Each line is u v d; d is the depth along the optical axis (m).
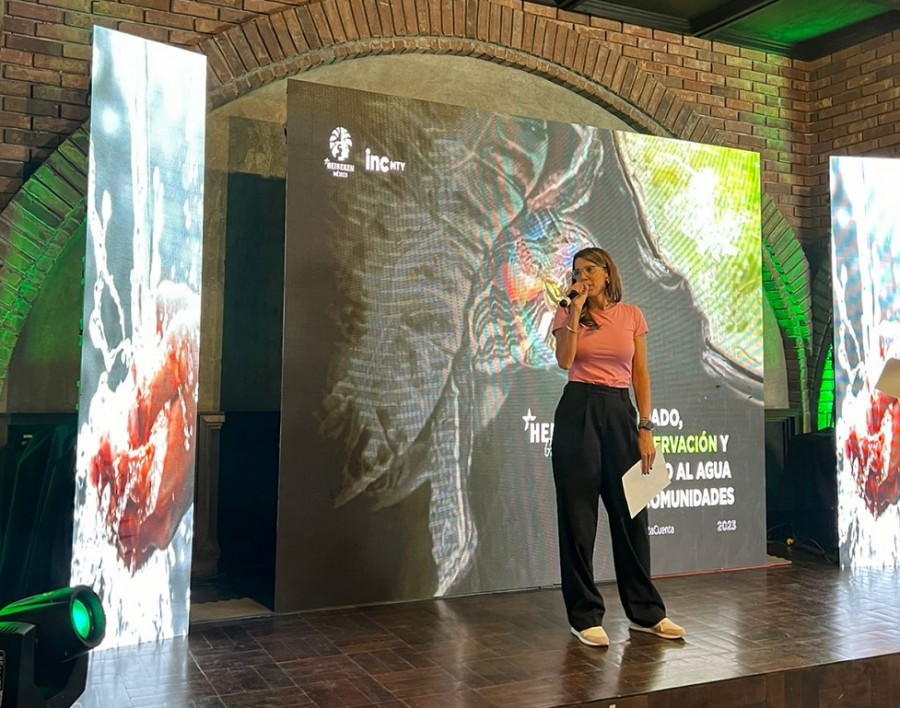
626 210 4.77
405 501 4.16
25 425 3.99
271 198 4.61
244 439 4.54
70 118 4.11
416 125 4.28
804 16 5.45
